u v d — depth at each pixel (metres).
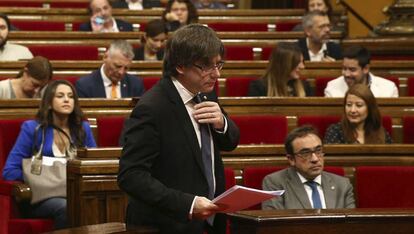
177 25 20.47
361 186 11.09
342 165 11.50
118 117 13.31
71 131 12.28
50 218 11.71
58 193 11.73
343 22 23.53
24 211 11.84
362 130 13.30
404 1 21.11
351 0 25.75
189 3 20.97
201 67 7.17
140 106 7.21
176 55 7.21
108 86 15.38
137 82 15.66
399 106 14.70
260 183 10.80
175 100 7.26
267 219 7.20
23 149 12.04
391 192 11.07
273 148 11.21
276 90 15.48
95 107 13.67
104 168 9.51
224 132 7.44
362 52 15.95
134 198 7.19
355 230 7.45
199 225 7.36
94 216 9.49
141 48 18.25
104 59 15.48
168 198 6.95
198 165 7.26
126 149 7.16
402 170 11.09
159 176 7.23
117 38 19.77
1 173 12.48
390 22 21.17
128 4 24.00
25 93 14.32
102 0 21.05
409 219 7.52
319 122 13.99
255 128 13.51
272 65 15.57
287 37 20.30
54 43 19.45
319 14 18.94
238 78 16.59
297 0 28.50
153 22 18.00
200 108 7.32
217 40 7.20
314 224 7.35
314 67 17.31
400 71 17.56
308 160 10.39
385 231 7.52
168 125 7.21
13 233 11.34
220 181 7.50
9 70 16.28
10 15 22.45
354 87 13.24
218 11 23.20
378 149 11.58
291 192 10.45
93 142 12.54
